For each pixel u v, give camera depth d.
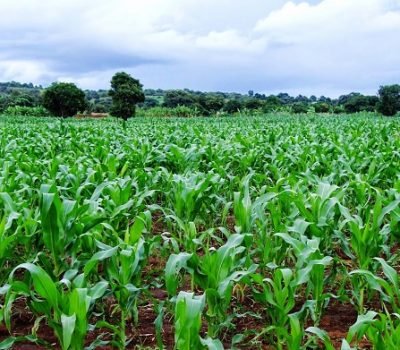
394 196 5.82
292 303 3.71
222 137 19.33
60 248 4.57
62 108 65.19
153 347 4.03
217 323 3.94
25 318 4.58
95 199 5.74
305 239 4.36
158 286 4.71
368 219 5.34
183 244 6.03
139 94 57.41
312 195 5.24
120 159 10.27
